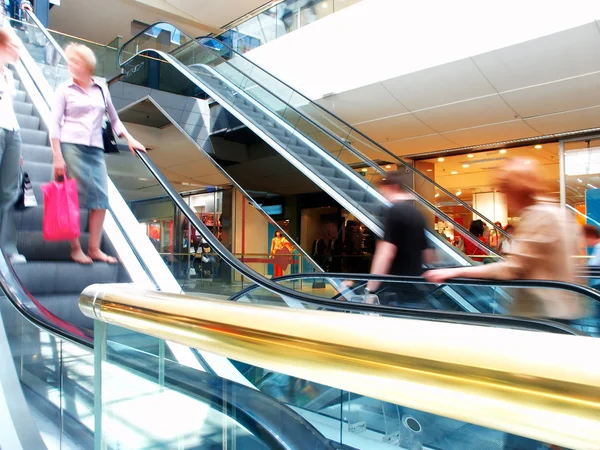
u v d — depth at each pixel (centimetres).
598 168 912
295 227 926
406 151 1152
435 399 43
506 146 1062
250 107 1071
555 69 730
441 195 967
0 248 288
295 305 429
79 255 365
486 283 340
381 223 682
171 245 539
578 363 36
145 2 1498
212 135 1097
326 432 104
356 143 874
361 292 481
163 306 90
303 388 106
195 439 105
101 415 124
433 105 904
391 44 881
